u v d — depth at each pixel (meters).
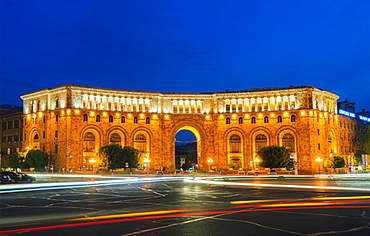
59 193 31.75
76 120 83.94
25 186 34.75
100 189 35.78
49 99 89.25
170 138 91.88
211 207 21.23
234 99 92.56
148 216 18.12
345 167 84.44
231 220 16.69
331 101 95.31
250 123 90.25
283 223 15.86
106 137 86.56
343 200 23.80
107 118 87.12
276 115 88.50
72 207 22.06
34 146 92.25
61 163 83.12
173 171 86.69
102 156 78.56
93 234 14.07
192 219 17.06
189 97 93.94
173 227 15.24
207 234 13.94
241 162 90.12
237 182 43.88
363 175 64.94
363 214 18.00
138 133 90.44
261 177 62.91
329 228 14.74
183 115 92.50
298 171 84.56
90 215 18.78
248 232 14.18
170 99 93.62
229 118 91.62
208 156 91.38
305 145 85.06
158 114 91.75
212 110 93.44
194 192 31.25
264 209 19.98
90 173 78.62
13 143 101.25
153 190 34.03
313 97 87.25
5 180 46.97
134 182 47.12
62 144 83.38
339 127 99.00
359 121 113.56
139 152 82.00
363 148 111.50
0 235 13.98
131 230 14.73
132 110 90.81
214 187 36.84
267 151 78.38
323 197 25.81
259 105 91.19
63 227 15.46
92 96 87.31
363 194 27.84
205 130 92.38
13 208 21.86
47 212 20.05
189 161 126.12
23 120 95.56
